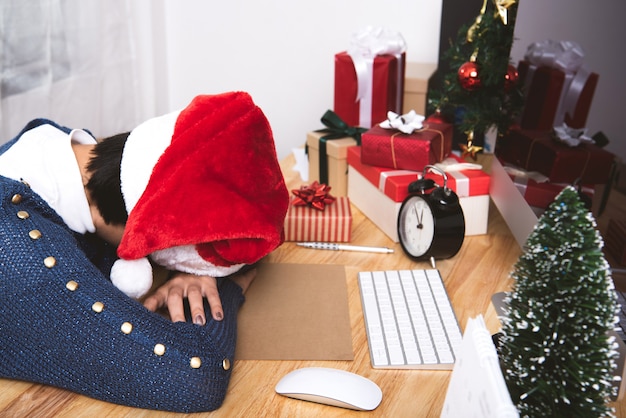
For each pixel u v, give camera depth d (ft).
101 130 4.65
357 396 2.06
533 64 2.80
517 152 3.00
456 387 1.57
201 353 2.07
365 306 2.66
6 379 2.17
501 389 1.26
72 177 2.27
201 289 2.50
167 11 5.39
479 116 3.56
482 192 3.33
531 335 1.49
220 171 2.24
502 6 3.24
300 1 5.06
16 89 3.66
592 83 2.21
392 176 3.31
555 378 1.45
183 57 5.55
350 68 4.06
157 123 2.36
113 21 4.57
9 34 3.52
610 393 1.47
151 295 2.44
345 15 5.00
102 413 2.02
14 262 2.02
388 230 3.37
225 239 2.28
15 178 2.23
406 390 2.18
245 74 5.46
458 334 2.46
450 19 4.33
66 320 2.00
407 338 2.44
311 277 2.93
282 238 2.78
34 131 2.49
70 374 2.02
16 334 2.03
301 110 5.45
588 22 2.24
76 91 4.18
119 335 2.01
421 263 3.11
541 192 2.65
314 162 4.06
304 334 2.48
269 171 2.37
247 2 5.19
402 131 3.45
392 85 4.10
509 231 3.48
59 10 3.90
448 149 3.61
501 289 2.86
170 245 2.21
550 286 1.45
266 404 2.10
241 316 2.60
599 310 1.38
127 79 4.88
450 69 4.28
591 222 1.41
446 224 2.89
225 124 2.28
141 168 2.24
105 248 2.53
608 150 2.10
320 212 3.31
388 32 4.11
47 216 2.21
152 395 2.00
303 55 5.25
